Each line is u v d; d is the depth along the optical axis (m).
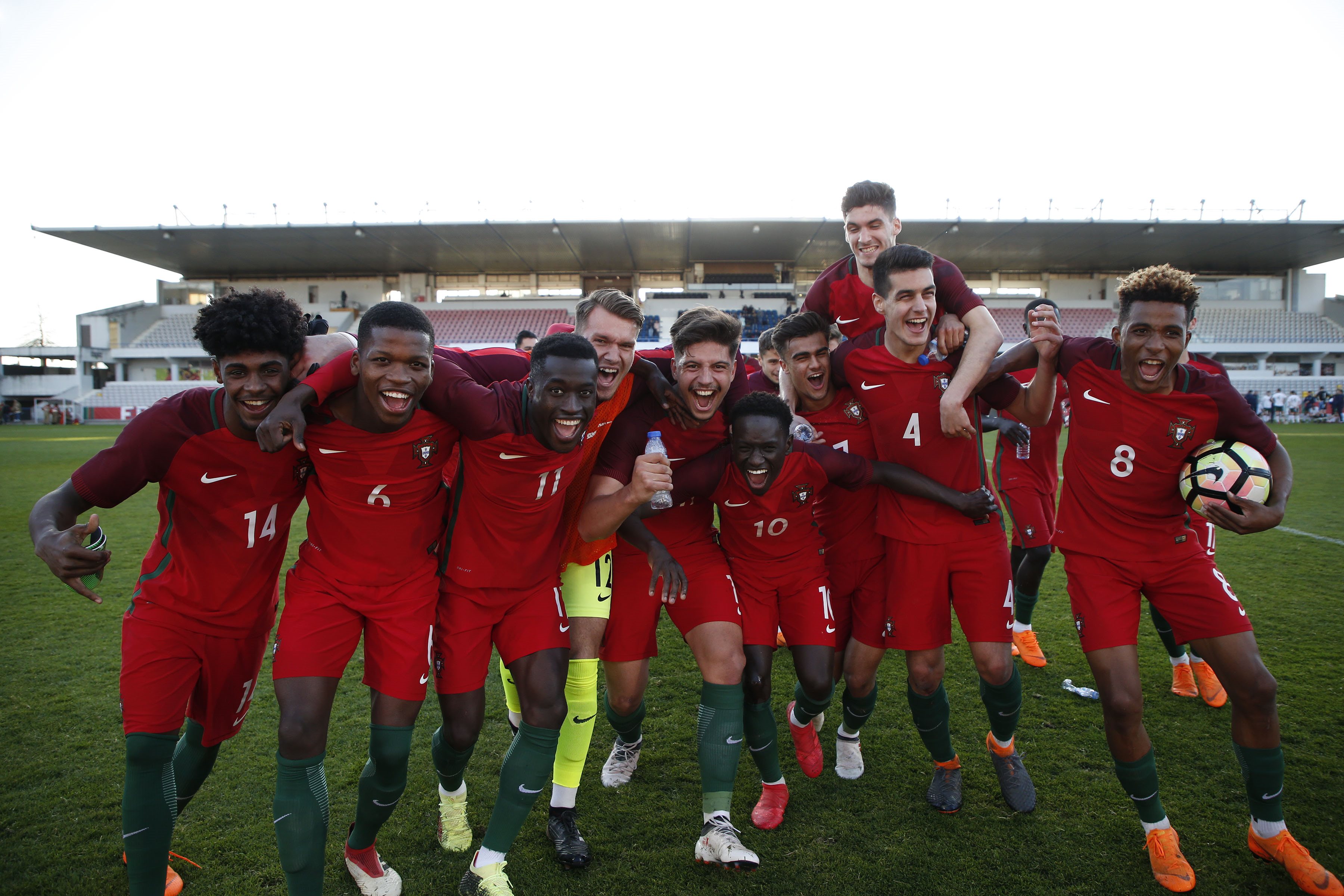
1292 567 6.48
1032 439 4.48
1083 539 2.72
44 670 4.34
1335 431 23.75
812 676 2.85
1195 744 3.38
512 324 37.22
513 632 2.54
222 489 2.26
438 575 2.56
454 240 32.38
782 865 2.56
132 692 2.19
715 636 2.76
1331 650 4.43
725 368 2.76
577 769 2.77
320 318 2.97
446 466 3.06
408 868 2.59
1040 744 3.42
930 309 2.82
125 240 32.38
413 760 3.40
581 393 2.26
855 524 3.18
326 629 2.30
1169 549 2.63
